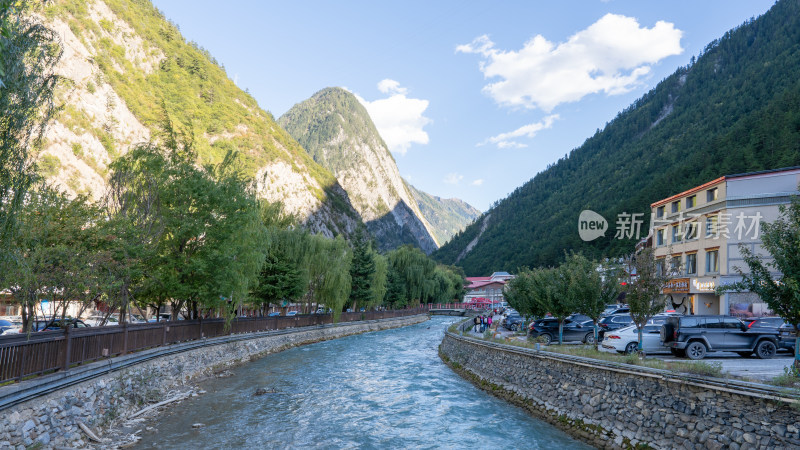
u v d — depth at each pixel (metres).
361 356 36.81
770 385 9.83
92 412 14.49
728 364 16.86
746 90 187.38
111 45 137.38
